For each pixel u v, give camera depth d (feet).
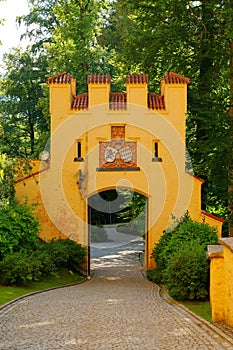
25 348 32.22
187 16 89.40
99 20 121.90
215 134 87.10
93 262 103.40
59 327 38.52
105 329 37.93
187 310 47.09
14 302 50.62
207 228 68.69
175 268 53.01
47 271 70.13
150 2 92.53
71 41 120.57
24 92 148.25
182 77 82.07
